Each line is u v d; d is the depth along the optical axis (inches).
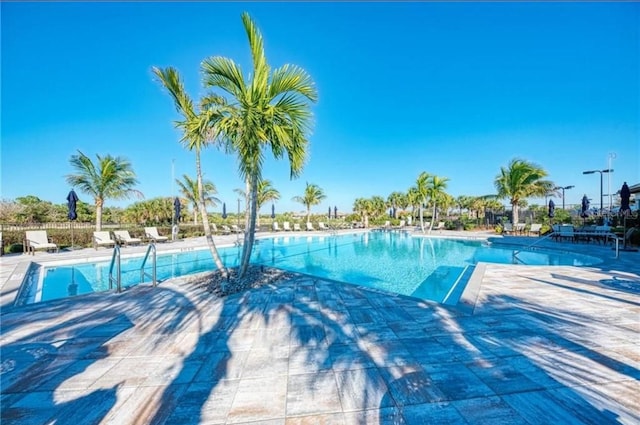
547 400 78.2
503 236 650.8
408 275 339.9
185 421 71.8
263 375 93.3
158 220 972.6
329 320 143.6
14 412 75.7
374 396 81.2
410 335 123.9
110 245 504.1
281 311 158.6
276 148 220.5
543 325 133.4
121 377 92.8
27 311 161.0
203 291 203.6
